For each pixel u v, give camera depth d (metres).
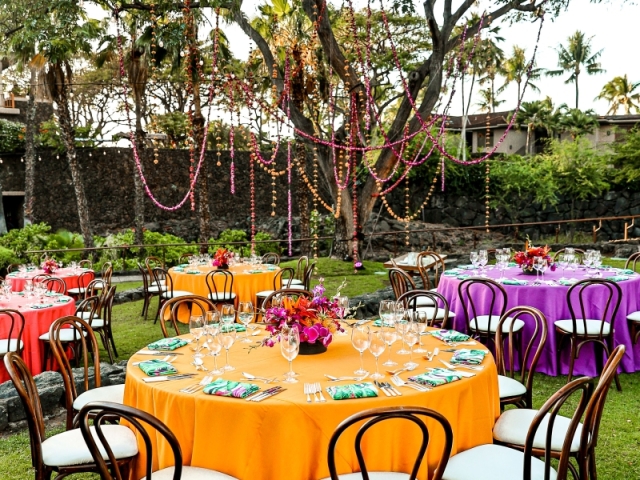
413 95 11.91
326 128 14.35
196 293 7.82
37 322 5.38
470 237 20.23
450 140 20.97
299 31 12.30
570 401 4.50
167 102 26.17
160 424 2.14
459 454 2.61
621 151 21.30
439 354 3.21
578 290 5.20
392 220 20.16
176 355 3.29
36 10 12.40
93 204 19.39
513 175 21.09
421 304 6.22
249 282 7.75
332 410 2.41
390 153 12.43
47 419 4.32
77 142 19.34
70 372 3.55
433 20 11.34
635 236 20.41
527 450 2.34
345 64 11.30
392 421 2.46
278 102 10.74
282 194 21.38
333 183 12.85
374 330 3.71
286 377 2.79
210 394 2.57
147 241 16.70
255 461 2.43
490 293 5.40
